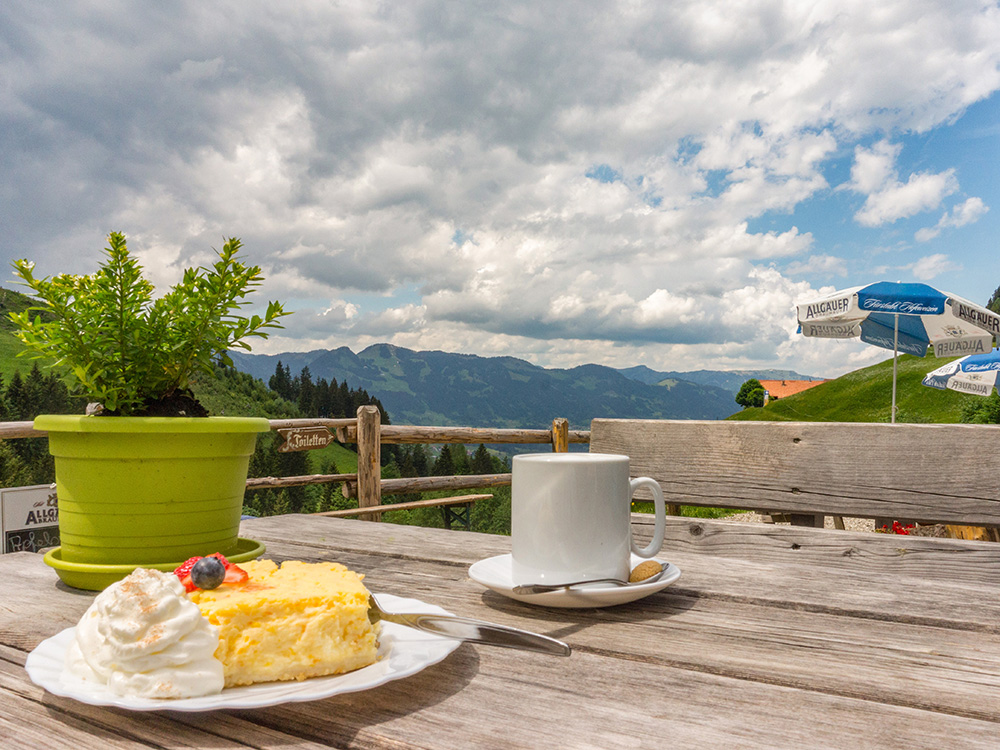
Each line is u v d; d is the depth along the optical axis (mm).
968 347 10977
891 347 11914
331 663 579
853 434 1432
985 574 1140
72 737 502
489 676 605
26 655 687
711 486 1545
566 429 6645
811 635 727
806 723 501
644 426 1623
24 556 1205
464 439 6195
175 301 1050
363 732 489
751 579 987
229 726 516
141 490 913
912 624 772
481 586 955
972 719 510
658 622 779
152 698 513
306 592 605
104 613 550
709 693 563
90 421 890
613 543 845
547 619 793
